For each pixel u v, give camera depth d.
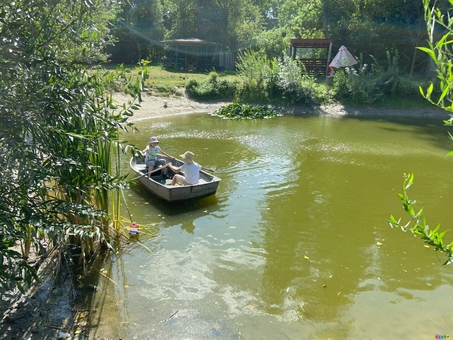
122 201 8.80
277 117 22.11
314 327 5.01
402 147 15.21
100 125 4.46
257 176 11.12
